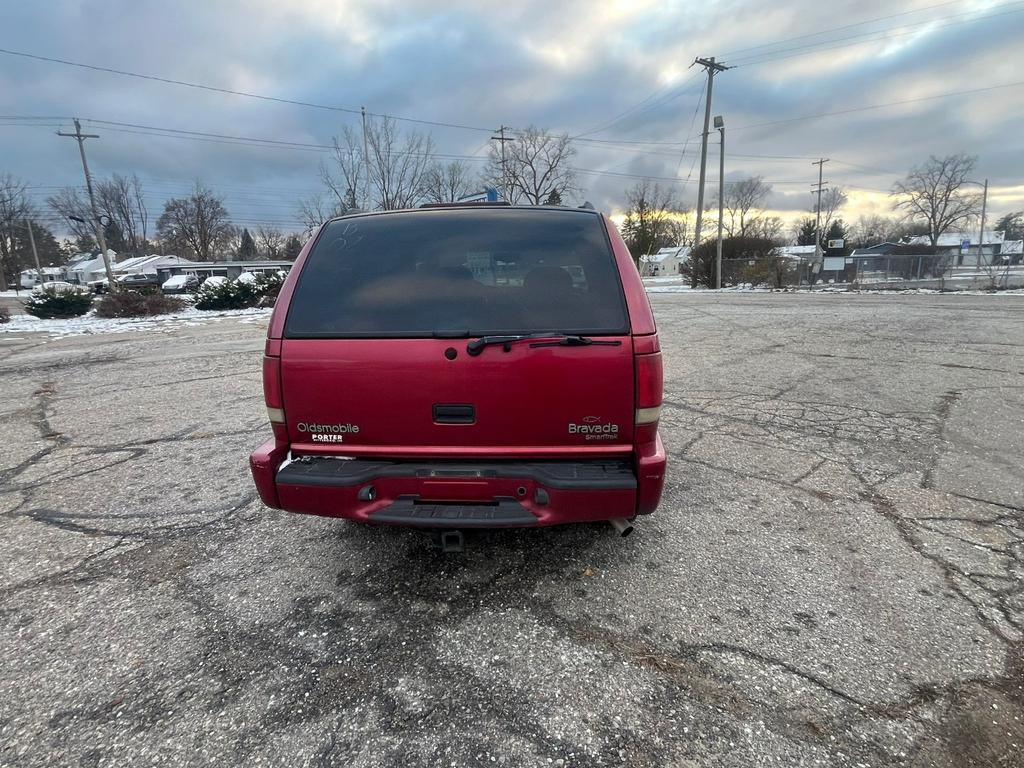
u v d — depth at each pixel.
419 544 3.19
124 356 10.45
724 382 6.93
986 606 2.59
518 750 1.88
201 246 85.75
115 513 3.65
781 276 30.36
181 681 2.21
